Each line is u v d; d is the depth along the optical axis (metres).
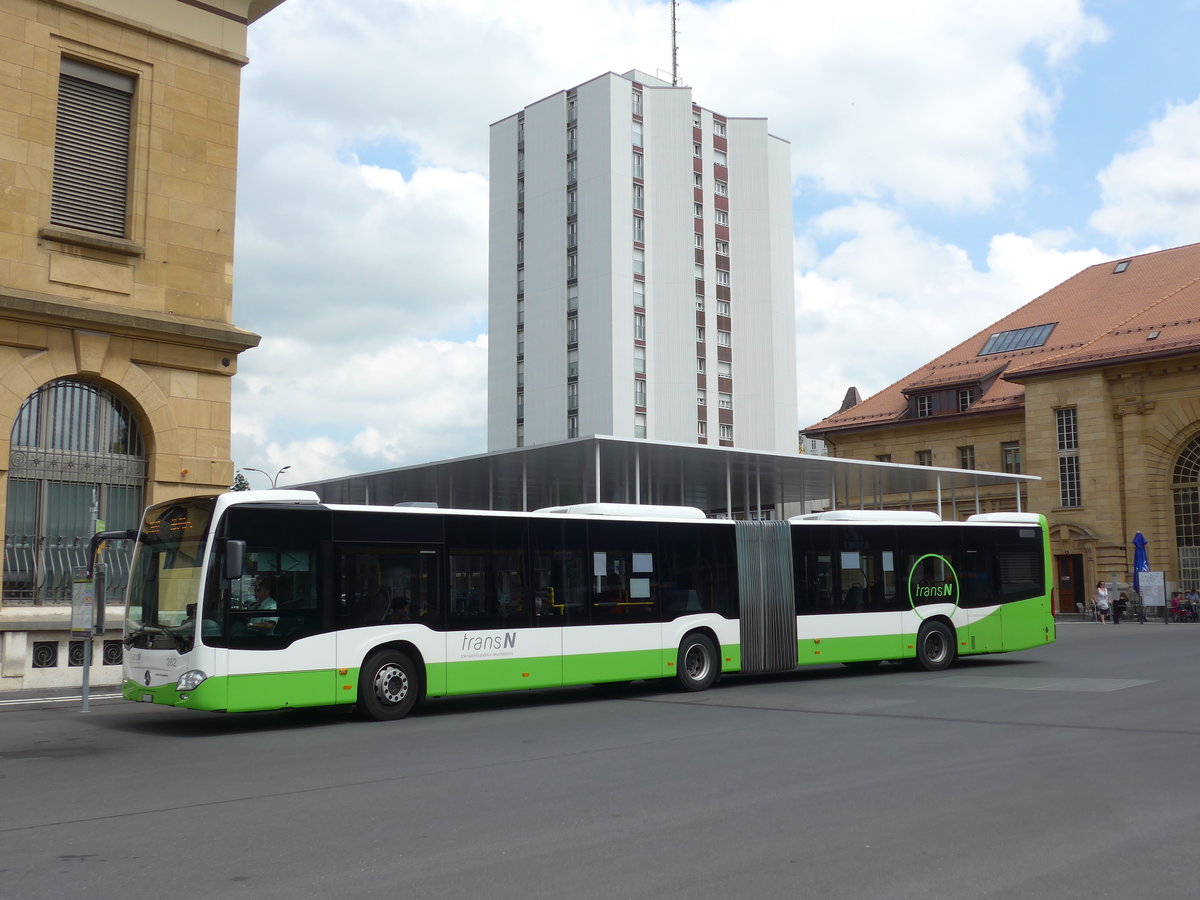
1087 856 6.70
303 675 14.25
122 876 6.52
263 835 7.61
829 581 20.31
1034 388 53.59
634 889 6.06
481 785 9.47
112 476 20.41
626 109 75.75
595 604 17.31
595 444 25.98
